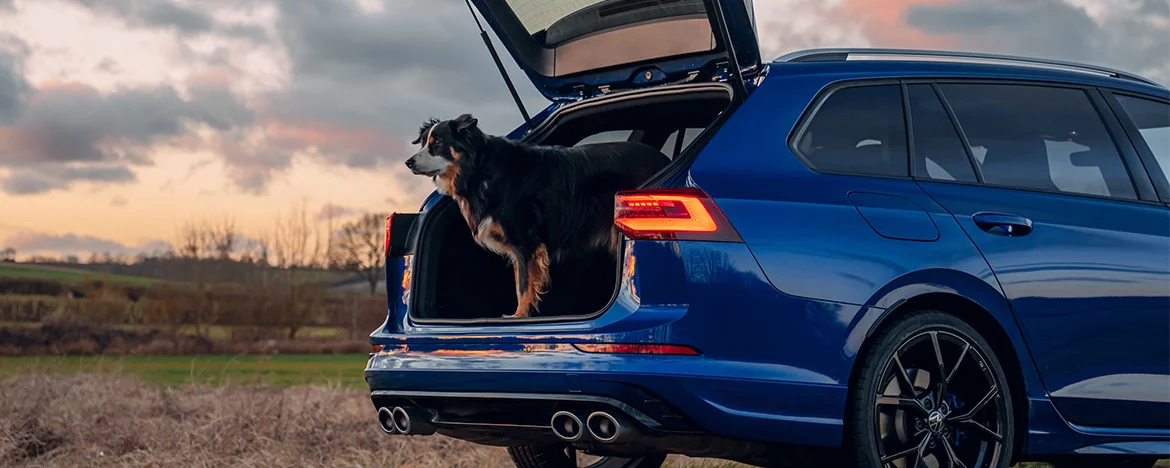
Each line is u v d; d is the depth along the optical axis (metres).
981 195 3.88
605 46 4.49
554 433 3.49
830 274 3.45
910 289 3.59
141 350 22.39
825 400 3.42
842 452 3.58
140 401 8.32
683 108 4.46
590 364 3.32
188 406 8.04
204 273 28.56
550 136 4.86
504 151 4.74
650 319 3.32
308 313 29.08
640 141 4.96
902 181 3.76
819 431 3.42
